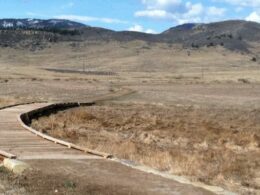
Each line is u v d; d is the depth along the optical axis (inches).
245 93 3319.4
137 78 5910.4
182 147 1057.5
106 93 3056.1
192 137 1256.2
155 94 3048.7
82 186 519.2
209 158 867.4
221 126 1530.5
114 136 1194.6
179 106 2208.4
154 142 1115.9
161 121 1599.4
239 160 876.0
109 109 1973.4
